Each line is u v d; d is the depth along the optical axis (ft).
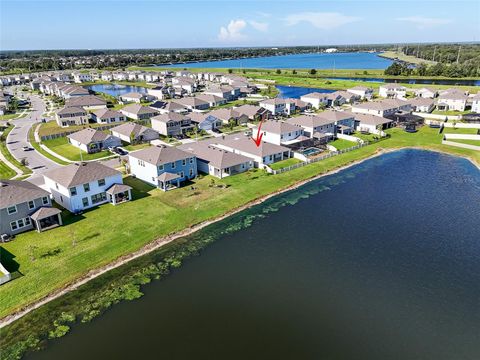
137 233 161.27
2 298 121.19
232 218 179.32
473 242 157.99
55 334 107.34
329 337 106.22
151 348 101.55
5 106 453.99
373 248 153.69
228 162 228.43
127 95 527.40
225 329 108.58
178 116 342.64
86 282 130.11
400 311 117.19
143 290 126.31
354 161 265.13
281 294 124.47
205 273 136.05
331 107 468.34
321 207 192.34
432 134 331.36
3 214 153.07
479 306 119.55
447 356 100.73
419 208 190.70
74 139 288.10
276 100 424.46
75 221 170.60
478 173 241.14
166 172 209.56
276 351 100.89
